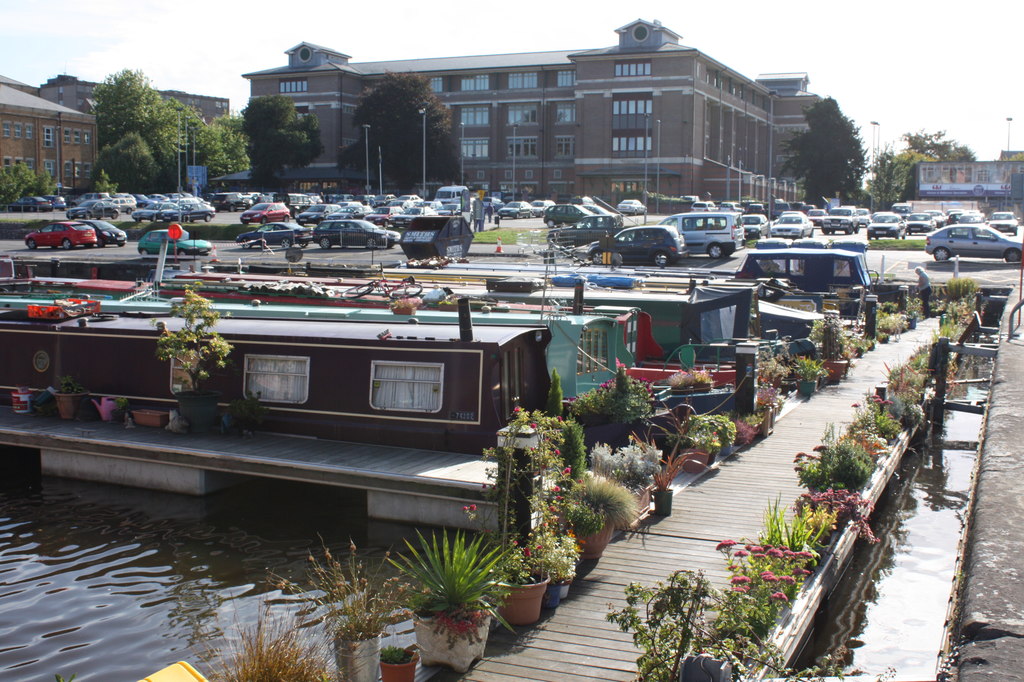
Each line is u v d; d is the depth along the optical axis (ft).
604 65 348.38
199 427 57.41
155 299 85.56
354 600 30.55
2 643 38.42
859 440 55.67
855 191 368.07
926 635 40.01
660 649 27.32
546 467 38.14
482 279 102.27
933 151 479.41
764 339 84.28
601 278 98.12
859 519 44.09
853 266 118.93
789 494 48.52
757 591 31.24
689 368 68.39
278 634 33.47
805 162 363.76
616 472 45.44
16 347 65.21
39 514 52.75
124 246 205.46
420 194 355.97
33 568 45.83
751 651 27.53
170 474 55.21
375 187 372.38
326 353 56.03
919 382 73.46
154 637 38.78
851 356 88.63
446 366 52.80
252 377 57.93
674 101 340.80
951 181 333.01
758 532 42.52
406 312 67.62
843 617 41.91
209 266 114.21
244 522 51.31
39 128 347.97
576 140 356.38
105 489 56.49
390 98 356.79
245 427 56.70
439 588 30.89
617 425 53.93
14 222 229.04
